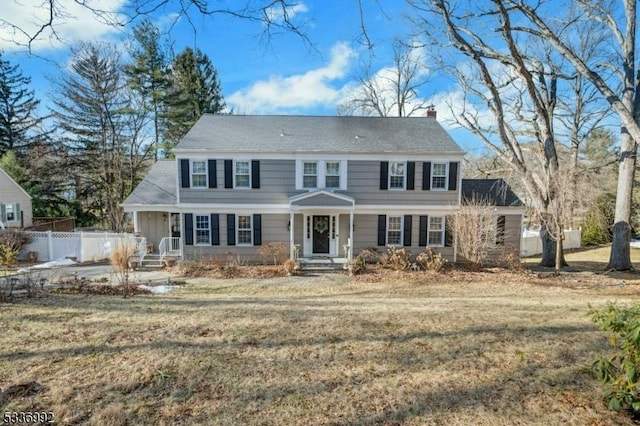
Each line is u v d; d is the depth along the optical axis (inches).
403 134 649.6
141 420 110.2
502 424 109.3
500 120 596.1
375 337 184.1
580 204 575.8
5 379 132.6
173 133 1106.7
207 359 154.8
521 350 166.6
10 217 882.8
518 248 631.8
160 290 415.8
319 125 673.0
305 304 273.7
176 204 635.5
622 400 109.7
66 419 109.0
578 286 448.1
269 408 118.4
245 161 609.3
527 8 463.8
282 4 173.3
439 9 482.0
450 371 145.4
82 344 168.7
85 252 650.2
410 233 621.9
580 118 758.5
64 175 1040.2
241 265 591.2
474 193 673.0
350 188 614.2
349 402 122.4
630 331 105.5
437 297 367.6
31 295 278.4
